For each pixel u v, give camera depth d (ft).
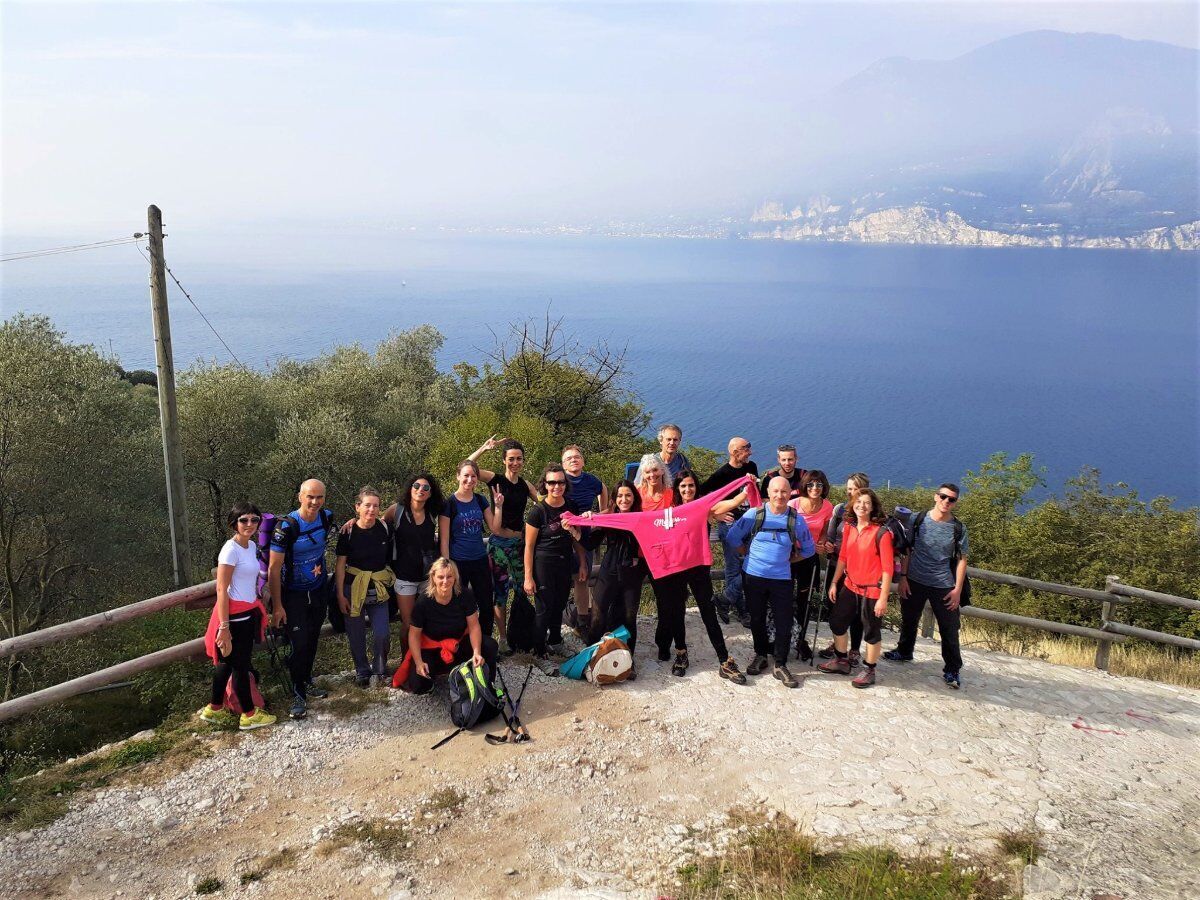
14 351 60.18
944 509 22.98
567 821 16.30
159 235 49.83
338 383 101.45
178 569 52.47
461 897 13.98
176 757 18.16
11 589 58.39
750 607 23.00
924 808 16.87
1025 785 18.07
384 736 19.42
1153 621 65.36
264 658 22.99
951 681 23.49
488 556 24.13
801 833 15.83
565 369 106.52
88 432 61.16
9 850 14.85
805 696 22.06
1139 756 20.16
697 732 19.88
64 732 44.32
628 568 22.95
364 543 21.52
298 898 13.85
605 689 22.18
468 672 19.67
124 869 14.48
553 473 22.89
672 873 14.64
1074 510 89.61
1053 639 38.27
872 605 22.47
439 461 79.66
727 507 22.89
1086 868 14.75
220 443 80.43
